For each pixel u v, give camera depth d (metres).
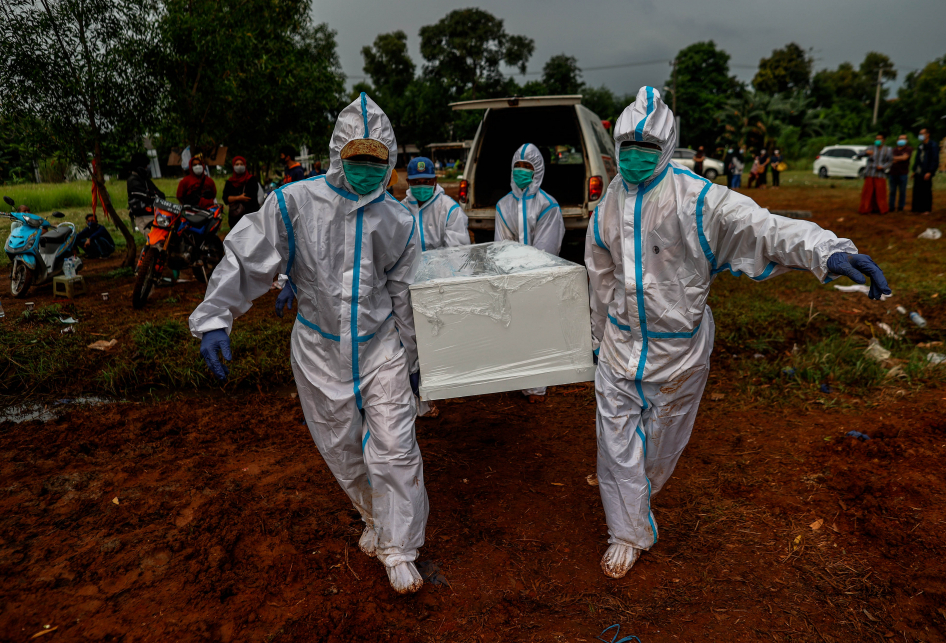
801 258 2.09
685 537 2.86
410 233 2.44
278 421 4.11
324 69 12.91
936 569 2.53
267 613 2.37
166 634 2.25
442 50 46.00
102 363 4.97
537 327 2.58
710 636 2.27
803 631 2.28
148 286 6.50
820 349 4.95
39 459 3.55
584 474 3.46
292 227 2.25
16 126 7.49
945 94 28.98
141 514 3.00
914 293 6.42
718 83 46.94
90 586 2.50
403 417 2.39
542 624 2.35
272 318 6.20
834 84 57.56
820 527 2.88
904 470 3.26
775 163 20.80
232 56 8.95
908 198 15.37
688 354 2.46
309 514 3.02
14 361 4.81
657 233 2.35
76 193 15.88
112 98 7.82
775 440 3.77
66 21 7.29
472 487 3.34
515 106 7.07
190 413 4.22
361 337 2.34
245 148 11.16
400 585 2.40
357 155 2.10
